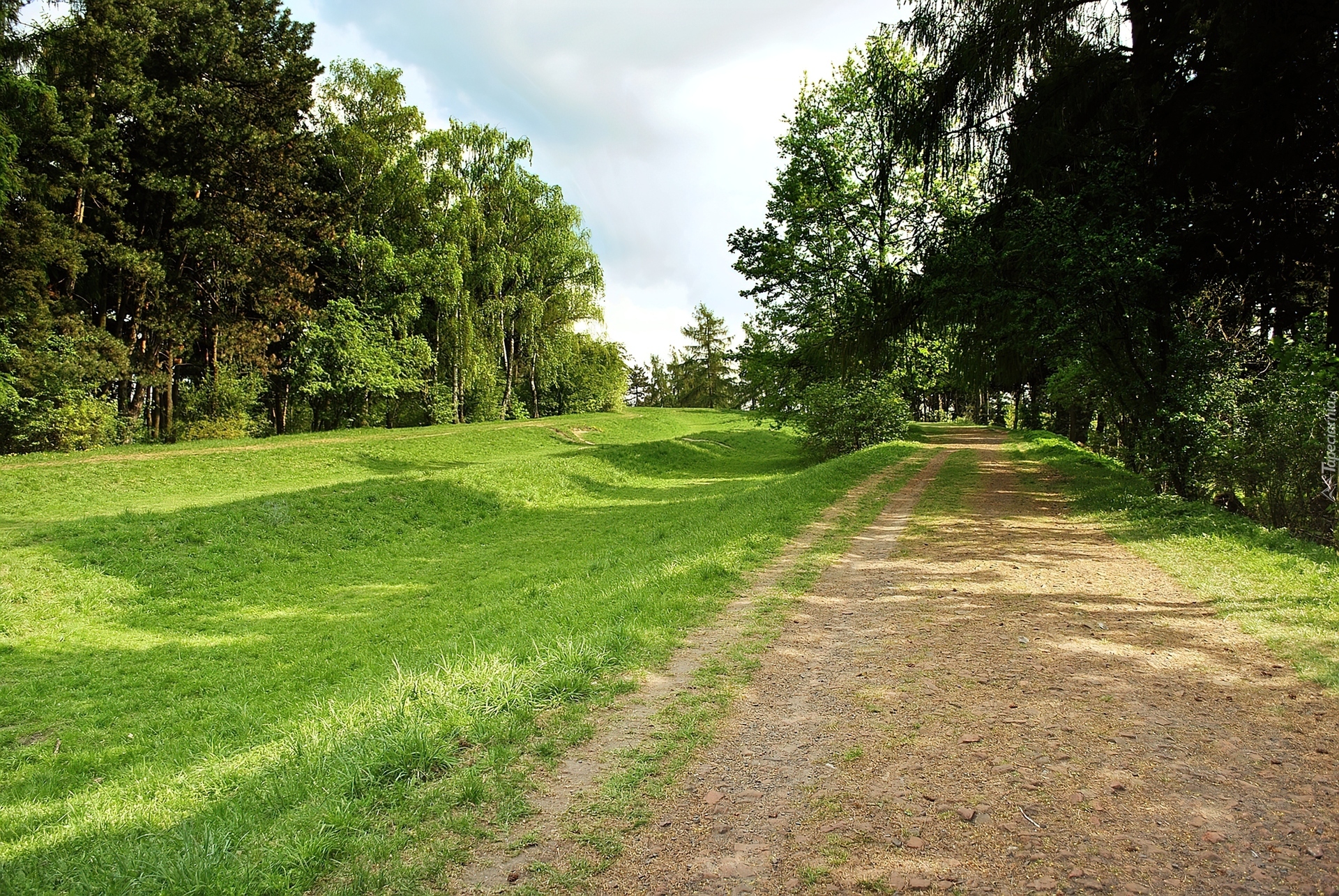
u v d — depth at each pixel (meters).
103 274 36.25
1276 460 12.41
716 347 98.81
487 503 24.02
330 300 47.31
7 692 9.59
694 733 4.91
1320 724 4.67
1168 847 3.39
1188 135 13.00
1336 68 11.51
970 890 3.12
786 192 31.06
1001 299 15.19
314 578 16.33
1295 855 3.30
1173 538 10.59
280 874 3.38
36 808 5.80
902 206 24.20
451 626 11.00
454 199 51.84
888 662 6.18
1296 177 12.50
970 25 15.39
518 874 3.36
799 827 3.70
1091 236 13.16
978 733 4.70
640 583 9.36
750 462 44.09
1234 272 13.90
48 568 14.52
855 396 35.81
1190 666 5.79
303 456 34.44
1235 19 11.80
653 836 3.67
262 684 9.51
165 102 33.72
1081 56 14.93
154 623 13.13
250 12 38.81
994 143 15.96
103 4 32.06
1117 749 4.42
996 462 24.78
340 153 47.38
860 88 26.61
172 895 3.27
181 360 41.31
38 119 29.80
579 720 5.14
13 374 29.78
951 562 9.97
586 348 65.94
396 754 4.46
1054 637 6.64
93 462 27.89
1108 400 17.33
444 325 51.53
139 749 7.64
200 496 25.45
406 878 3.33
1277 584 7.90
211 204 37.19
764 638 6.96
